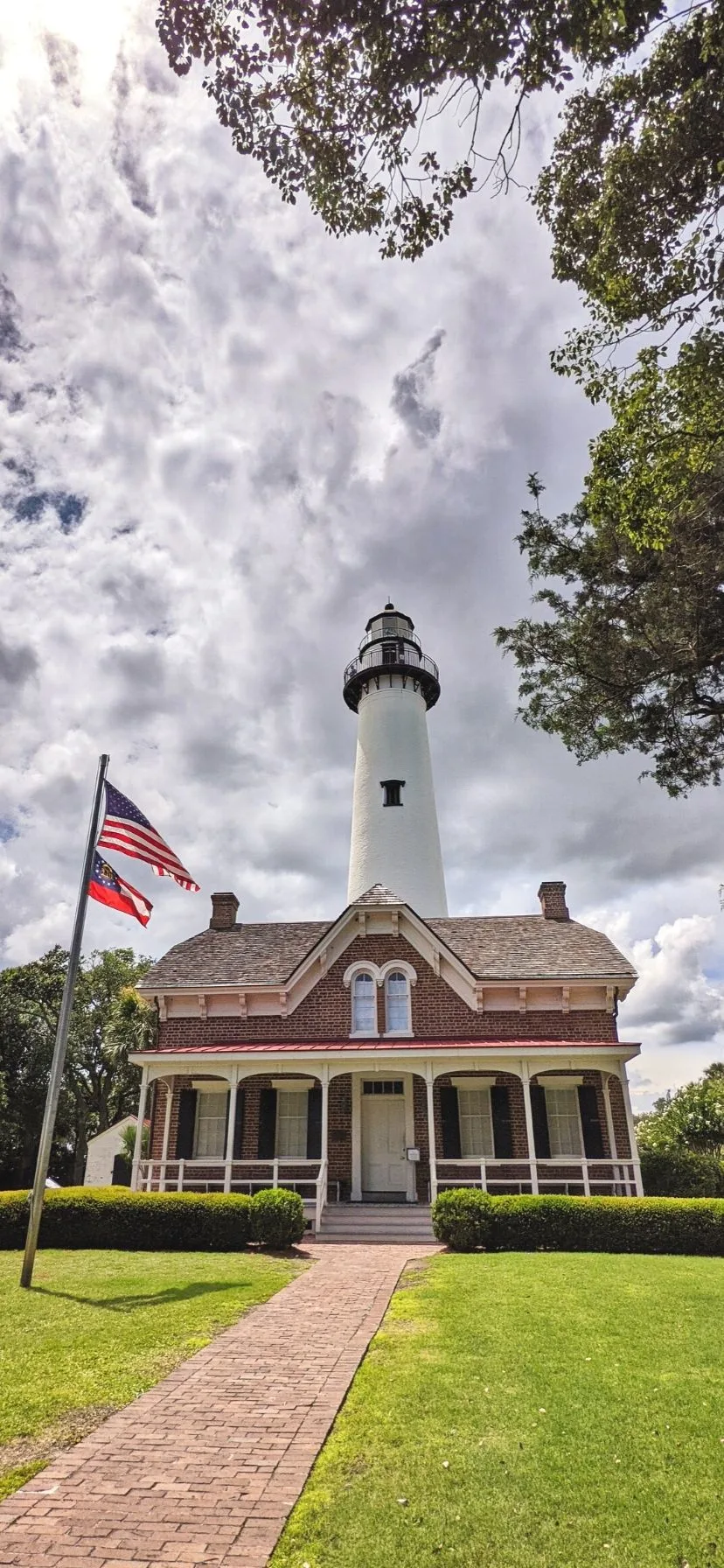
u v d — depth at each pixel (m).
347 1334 9.62
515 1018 21.69
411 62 8.02
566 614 16.78
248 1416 7.23
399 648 35.09
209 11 8.08
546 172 11.18
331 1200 20.38
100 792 15.29
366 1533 5.33
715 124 9.66
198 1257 14.59
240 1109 21.98
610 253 10.67
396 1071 20.91
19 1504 5.76
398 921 22.97
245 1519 5.54
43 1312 10.61
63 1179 43.34
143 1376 8.23
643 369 10.98
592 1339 8.89
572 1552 5.09
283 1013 22.69
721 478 13.43
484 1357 8.38
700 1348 8.59
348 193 9.34
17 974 42.03
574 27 7.59
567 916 25.81
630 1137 19.44
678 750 17.20
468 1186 20.19
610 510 12.13
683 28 9.45
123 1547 5.22
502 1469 6.06
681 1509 5.52
